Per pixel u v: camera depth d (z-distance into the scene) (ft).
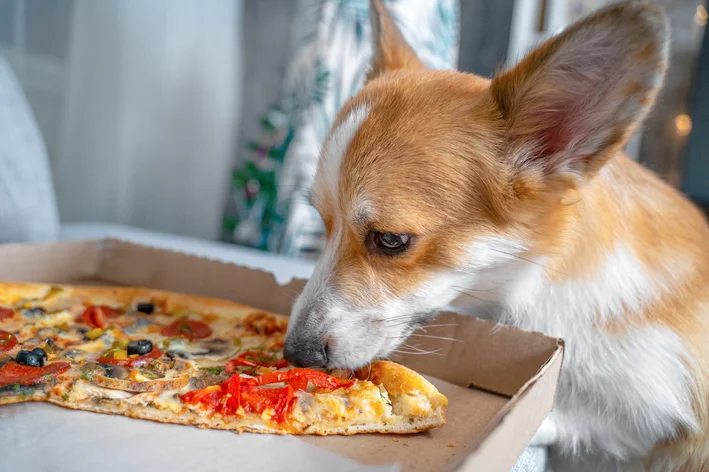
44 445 1.18
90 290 1.77
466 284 1.56
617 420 1.63
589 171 1.47
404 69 1.77
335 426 1.28
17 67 3.19
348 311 1.51
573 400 1.64
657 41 1.29
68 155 3.55
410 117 1.49
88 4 3.44
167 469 1.16
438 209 1.46
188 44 3.92
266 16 4.00
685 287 1.61
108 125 3.70
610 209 1.59
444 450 1.26
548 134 1.50
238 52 4.09
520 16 3.76
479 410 1.40
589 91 1.42
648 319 1.57
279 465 1.18
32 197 2.35
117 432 1.24
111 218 3.84
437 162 1.46
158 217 4.10
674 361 1.56
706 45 3.00
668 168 3.46
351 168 1.49
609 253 1.57
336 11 2.94
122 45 3.65
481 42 3.86
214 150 4.08
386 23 1.93
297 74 3.08
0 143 2.28
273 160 3.30
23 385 1.30
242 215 3.58
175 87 3.93
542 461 1.69
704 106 3.01
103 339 1.54
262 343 1.62
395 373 1.36
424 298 1.52
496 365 1.48
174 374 1.38
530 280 1.58
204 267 1.90
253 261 2.58
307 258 3.20
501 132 1.50
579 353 1.59
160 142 3.97
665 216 1.68
